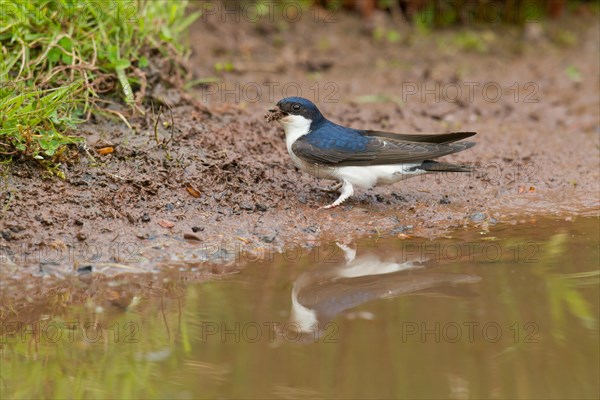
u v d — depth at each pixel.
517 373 8.16
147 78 14.16
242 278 10.36
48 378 8.13
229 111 14.97
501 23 22.86
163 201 11.91
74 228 11.05
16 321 9.29
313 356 8.52
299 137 12.41
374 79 19.11
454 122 16.92
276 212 12.23
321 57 19.88
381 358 8.46
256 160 13.49
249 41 19.80
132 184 11.92
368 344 8.70
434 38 21.81
